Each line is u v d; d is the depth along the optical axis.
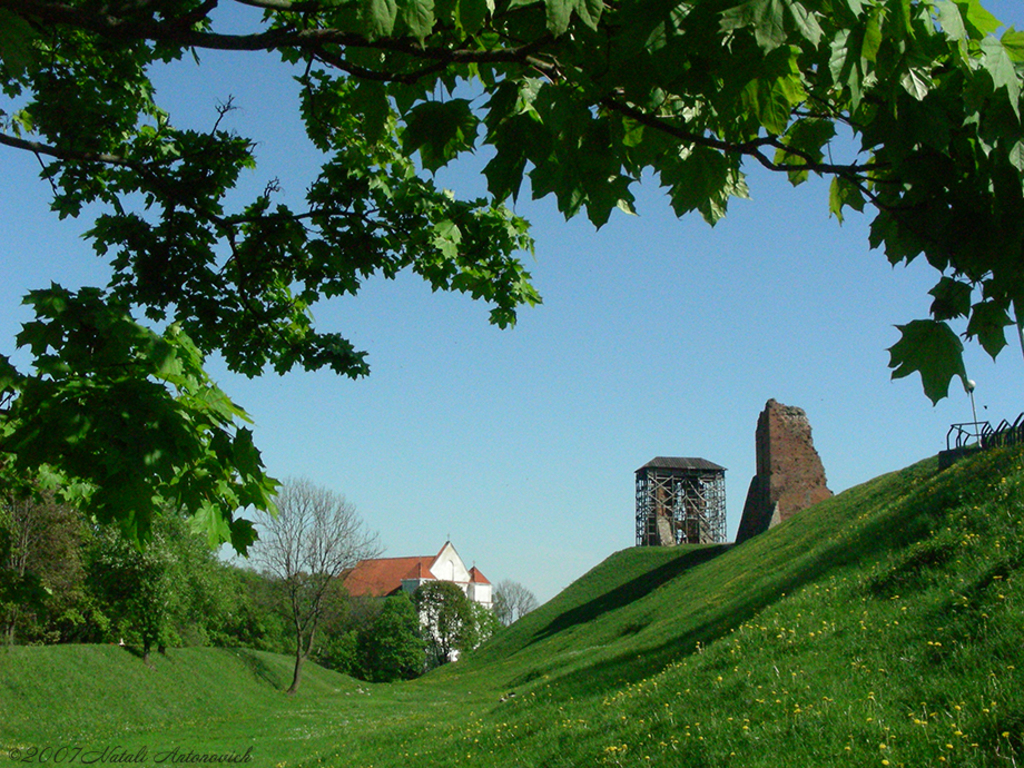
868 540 19.36
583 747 10.73
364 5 2.70
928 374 3.35
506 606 155.75
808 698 8.66
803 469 59.75
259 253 6.95
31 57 2.98
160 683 42.59
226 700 45.25
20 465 3.11
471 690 47.31
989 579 9.98
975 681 7.45
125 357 3.40
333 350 7.84
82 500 4.31
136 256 6.80
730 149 3.20
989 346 3.35
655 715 10.63
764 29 2.32
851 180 3.30
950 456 28.77
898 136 3.01
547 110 2.82
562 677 22.41
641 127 3.22
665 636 23.44
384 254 7.20
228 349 7.55
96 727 33.81
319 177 6.97
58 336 3.38
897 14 2.67
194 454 3.32
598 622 52.94
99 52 6.64
